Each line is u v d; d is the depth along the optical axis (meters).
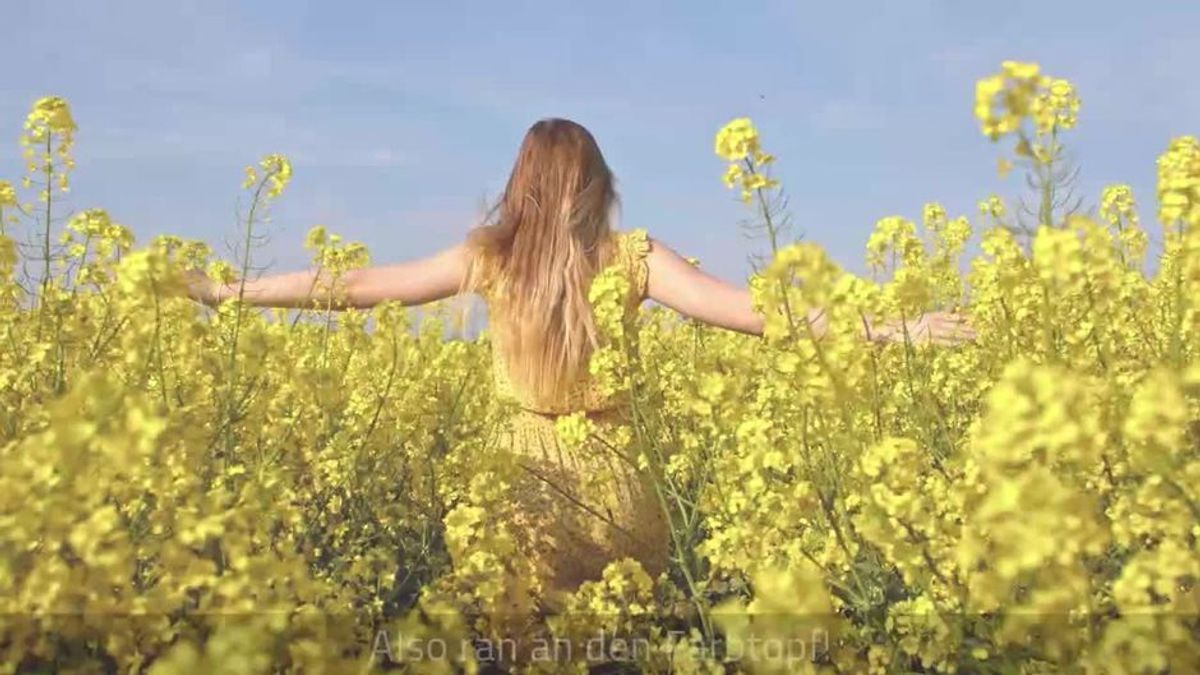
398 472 4.26
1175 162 2.70
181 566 2.27
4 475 2.00
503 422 4.15
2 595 2.11
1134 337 4.03
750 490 3.25
